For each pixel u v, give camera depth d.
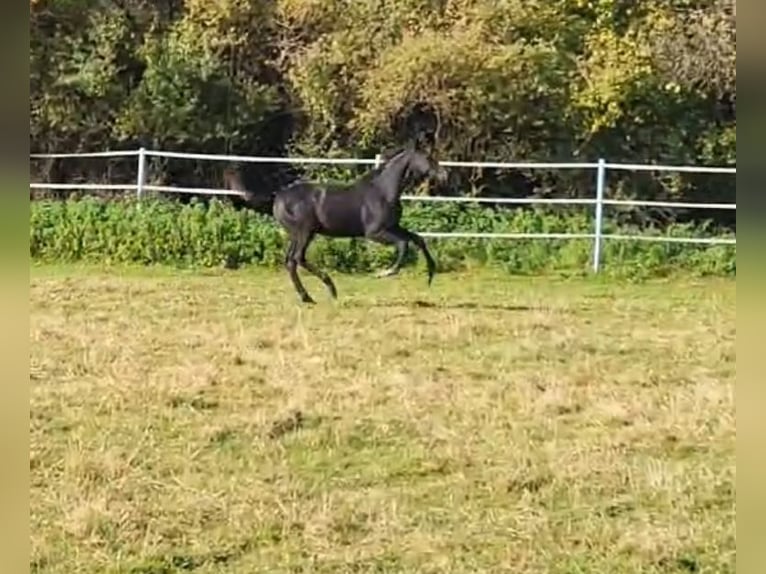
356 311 11.27
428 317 10.99
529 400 7.94
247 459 6.74
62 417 7.43
